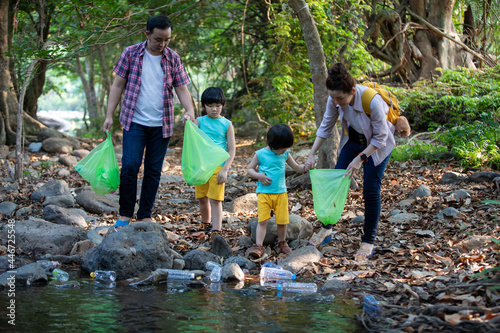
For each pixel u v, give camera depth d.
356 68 10.16
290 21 9.38
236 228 4.99
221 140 4.59
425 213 4.96
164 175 8.24
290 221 4.46
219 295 3.06
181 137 14.06
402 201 5.47
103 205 5.79
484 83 9.44
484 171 6.22
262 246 4.10
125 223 4.23
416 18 12.16
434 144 8.34
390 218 4.84
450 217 4.56
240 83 14.78
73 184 7.59
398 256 3.84
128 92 4.12
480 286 2.80
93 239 4.25
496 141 7.18
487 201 3.48
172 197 6.88
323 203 3.82
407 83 12.21
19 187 6.95
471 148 6.77
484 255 3.42
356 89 3.68
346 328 2.45
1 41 10.36
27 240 4.15
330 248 4.14
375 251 4.02
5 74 10.77
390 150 3.83
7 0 10.21
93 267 3.62
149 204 4.34
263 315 2.65
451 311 2.54
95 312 2.65
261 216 4.08
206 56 14.62
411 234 4.36
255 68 14.06
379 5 12.14
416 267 3.54
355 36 10.13
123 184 4.15
